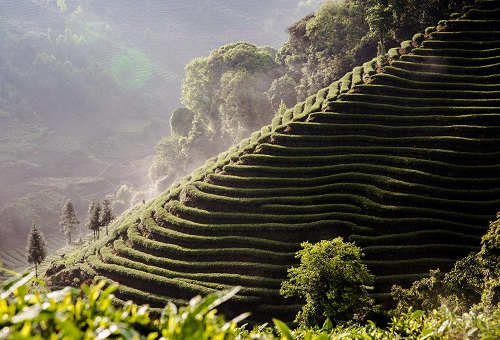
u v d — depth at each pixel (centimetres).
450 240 6412
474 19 9769
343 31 12006
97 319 537
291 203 7319
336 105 8650
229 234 7144
